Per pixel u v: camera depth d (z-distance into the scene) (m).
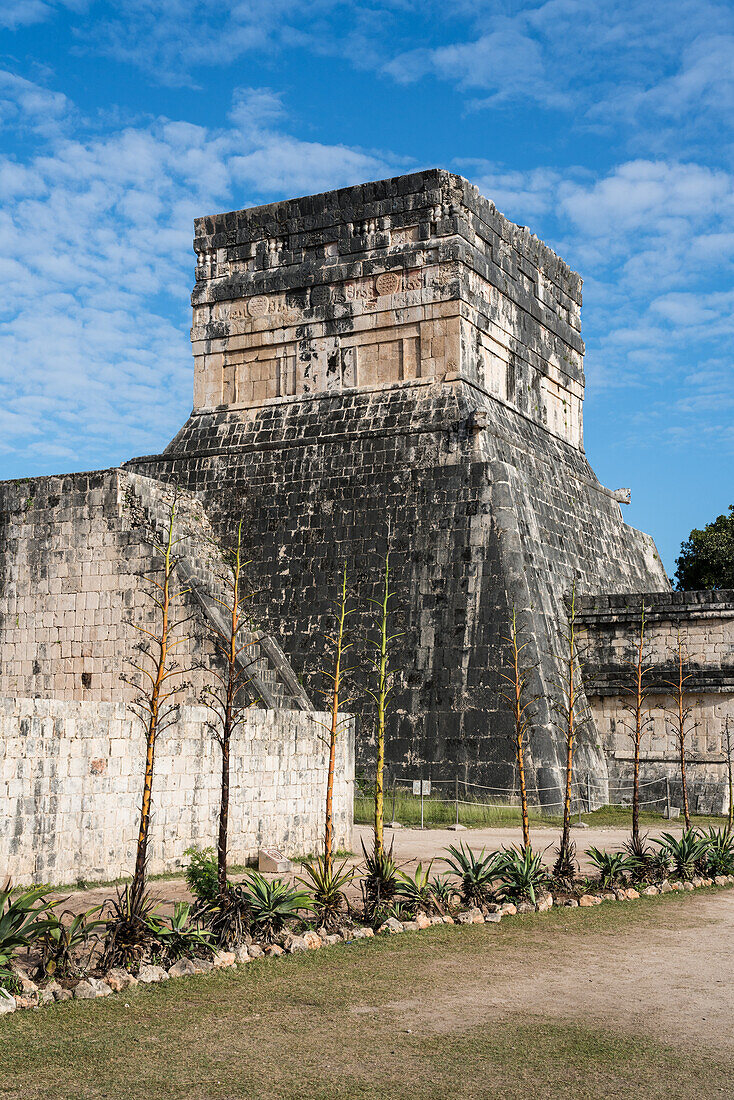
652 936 15.79
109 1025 10.73
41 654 36.22
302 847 23.84
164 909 16.16
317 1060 9.84
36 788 17.67
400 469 42.03
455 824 31.92
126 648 35.16
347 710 39.06
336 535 42.22
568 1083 9.31
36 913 12.38
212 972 12.91
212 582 36.56
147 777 13.88
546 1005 11.80
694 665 38.81
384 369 44.19
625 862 20.52
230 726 15.62
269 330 46.84
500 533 39.06
